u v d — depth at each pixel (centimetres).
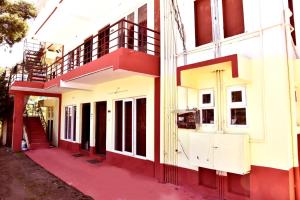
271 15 484
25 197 586
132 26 872
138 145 814
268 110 475
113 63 658
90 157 1067
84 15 1059
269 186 464
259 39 499
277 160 457
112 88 942
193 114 609
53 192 619
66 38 1362
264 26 492
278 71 466
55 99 1566
